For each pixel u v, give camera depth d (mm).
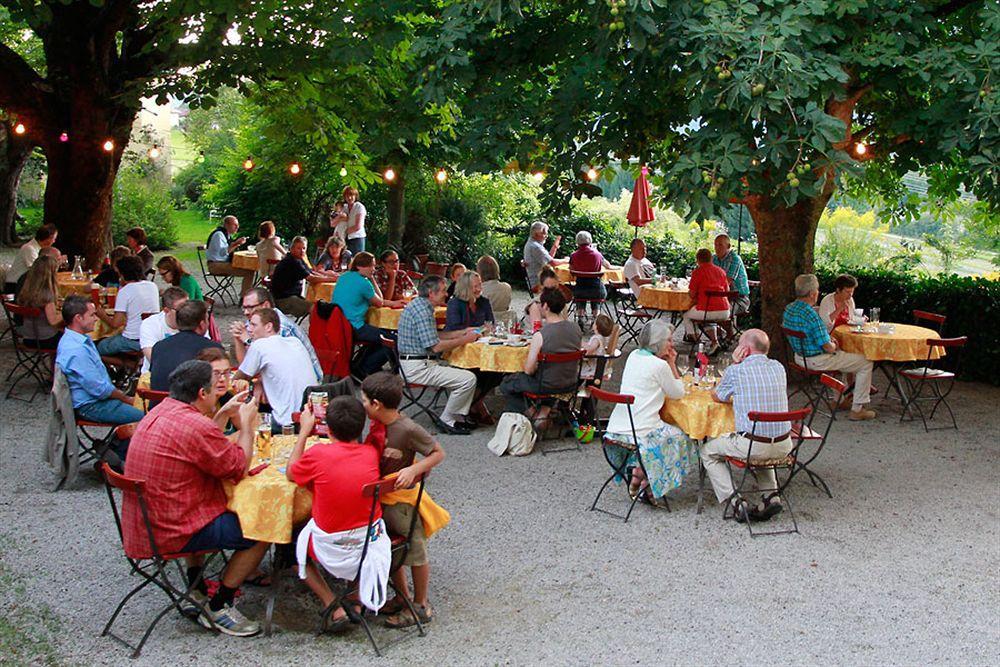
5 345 12000
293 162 19078
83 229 13688
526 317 10492
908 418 10062
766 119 7266
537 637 5336
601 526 6957
